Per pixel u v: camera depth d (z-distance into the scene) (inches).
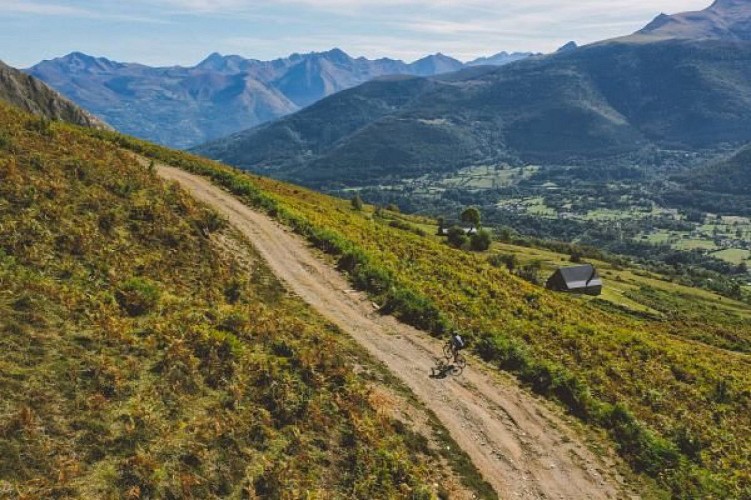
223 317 999.0
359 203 5334.6
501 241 7190.0
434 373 1104.2
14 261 916.0
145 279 1055.0
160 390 738.8
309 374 912.3
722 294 5743.1
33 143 1450.5
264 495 641.0
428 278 1721.2
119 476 586.9
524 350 1274.6
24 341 725.9
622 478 910.4
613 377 1306.6
